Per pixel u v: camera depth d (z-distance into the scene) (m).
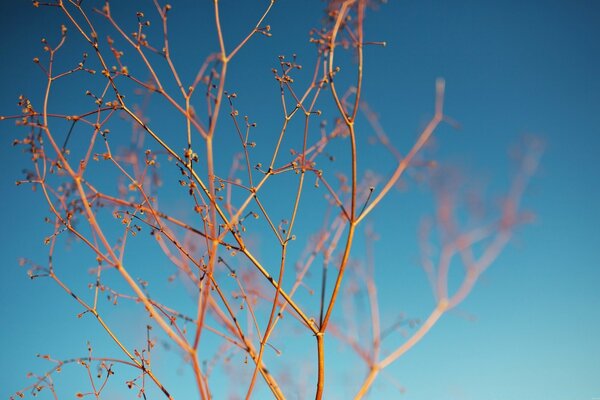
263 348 0.25
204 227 0.25
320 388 0.25
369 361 0.24
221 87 0.25
